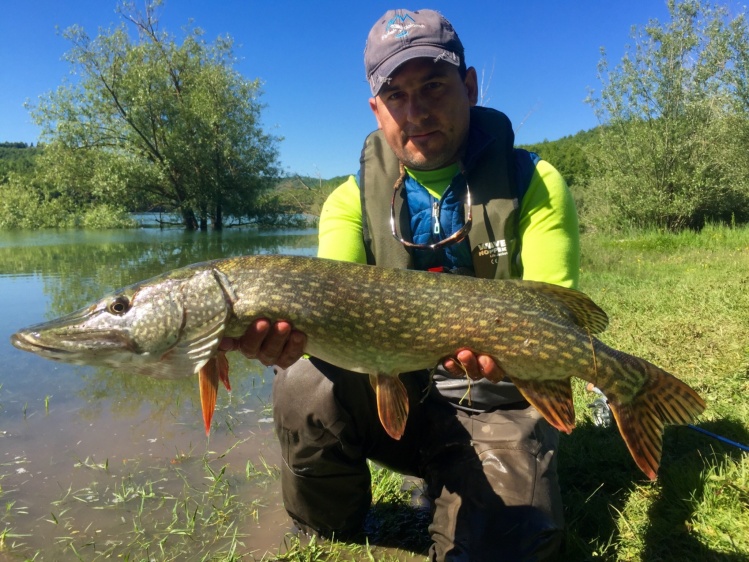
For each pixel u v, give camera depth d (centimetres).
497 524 71
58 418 119
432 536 77
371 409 83
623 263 337
